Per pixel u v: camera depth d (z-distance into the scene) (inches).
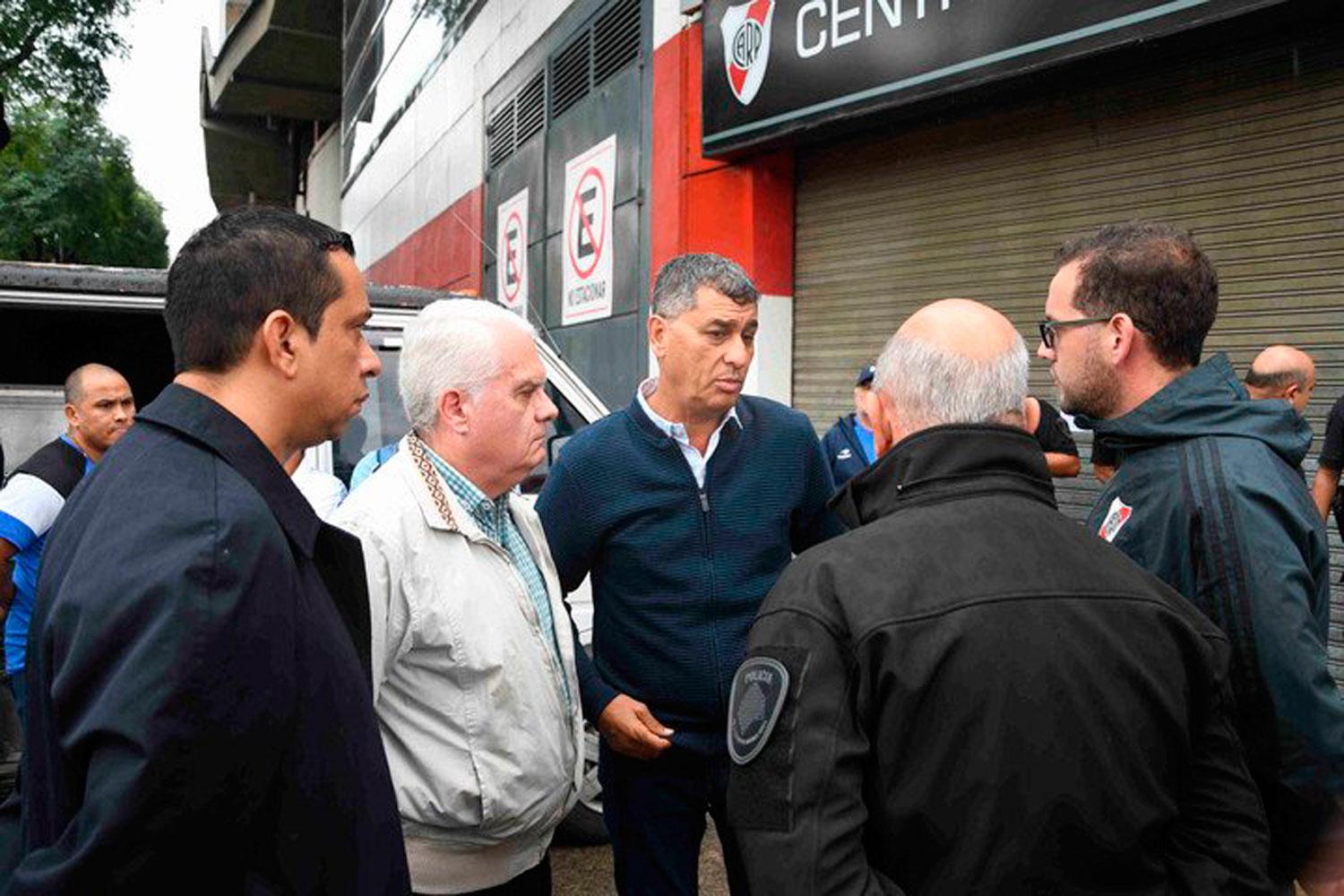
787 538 82.5
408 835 60.6
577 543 80.2
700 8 268.2
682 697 78.0
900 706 43.1
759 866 43.6
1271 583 51.8
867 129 232.2
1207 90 169.5
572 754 67.4
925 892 43.7
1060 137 195.0
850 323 248.4
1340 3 144.6
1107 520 60.6
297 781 40.8
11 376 149.6
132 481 40.2
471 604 61.1
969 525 47.1
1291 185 159.2
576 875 124.9
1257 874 45.2
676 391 78.1
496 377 62.7
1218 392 57.6
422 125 601.0
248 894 39.3
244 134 1180.5
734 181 264.7
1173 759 45.6
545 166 388.8
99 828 34.7
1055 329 62.6
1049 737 42.8
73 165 1007.0
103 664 36.3
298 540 43.4
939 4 193.2
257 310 43.7
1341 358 154.3
